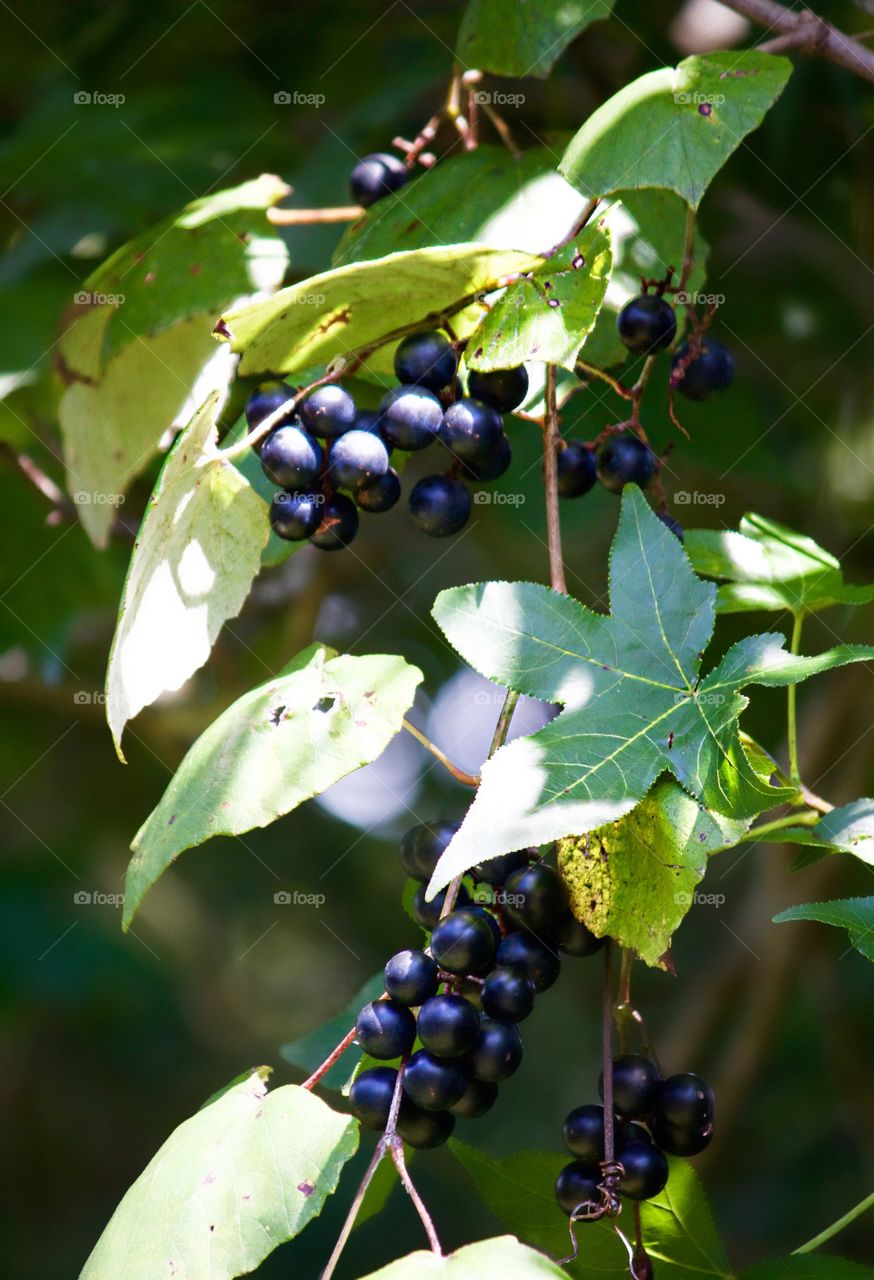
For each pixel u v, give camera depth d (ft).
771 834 2.64
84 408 2.97
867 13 3.34
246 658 4.50
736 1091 4.34
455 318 2.66
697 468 3.30
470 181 2.86
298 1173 2.51
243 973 6.85
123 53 3.70
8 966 5.09
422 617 5.01
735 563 2.80
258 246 2.92
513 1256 2.47
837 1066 4.57
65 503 3.57
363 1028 2.54
